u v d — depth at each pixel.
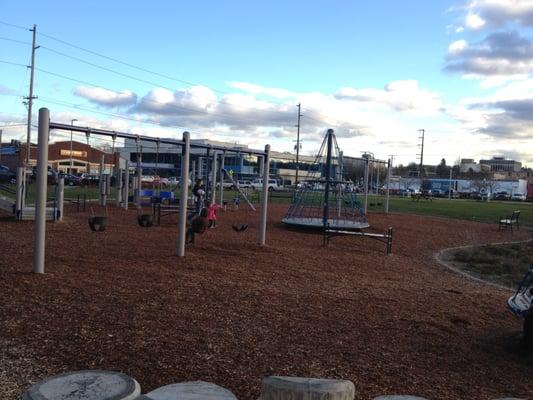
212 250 11.78
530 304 6.50
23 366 4.52
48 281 7.55
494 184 107.75
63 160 77.62
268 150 13.35
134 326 5.76
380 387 4.59
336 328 6.34
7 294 6.73
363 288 9.09
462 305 8.39
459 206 51.84
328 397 2.89
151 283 7.86
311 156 99.44
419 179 116.50
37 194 7.98
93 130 9.27
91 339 5.28
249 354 5.16
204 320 6.18
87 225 15.84
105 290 7.23
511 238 23.03
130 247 11.50
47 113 8.07
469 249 18.22
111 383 2.75
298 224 19.61
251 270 9.72
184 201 10.55
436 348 5.95
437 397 4.49
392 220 27.19
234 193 49.06
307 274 9.94
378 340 6.02
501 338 6.67
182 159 10.56
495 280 12.52
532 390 4.92
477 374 5.24
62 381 2.77
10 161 64.69
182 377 4.48
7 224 15.01
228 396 2.98
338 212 23.22
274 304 7.21
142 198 27.83
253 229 18.03
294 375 4.69
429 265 14.05
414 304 8.09
